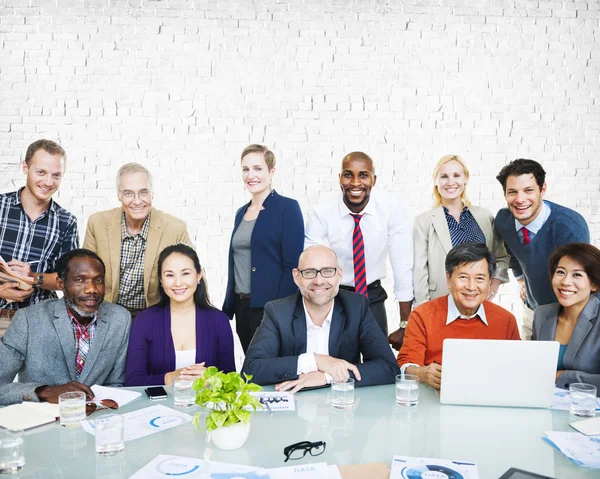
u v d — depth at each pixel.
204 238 4.21
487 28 4.18
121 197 2.84
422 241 3.17
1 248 2.89
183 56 4.11
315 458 1.40
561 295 2.12
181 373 1.95
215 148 4.18
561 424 1.63
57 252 3.01
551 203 3.03
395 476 1.29
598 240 4.30
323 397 1.86
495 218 3.17
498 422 1.64
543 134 4.25
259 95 4.16
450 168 3.10
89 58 4.08
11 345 2.07
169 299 2.31
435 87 4.20
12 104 4.07
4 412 1.67
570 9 4.20
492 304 2.35
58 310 2.13
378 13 4.15
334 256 2.13
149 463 1.36
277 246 3.03
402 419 1.66
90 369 2.11
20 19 4.04
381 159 4.22
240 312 3.15
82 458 1.40
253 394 1.87
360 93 4.19
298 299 2.24
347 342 2.19
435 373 1.92
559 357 2.14
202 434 1.55
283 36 4.14
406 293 3.17
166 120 4.14
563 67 4.22
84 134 4.11
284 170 4.20
